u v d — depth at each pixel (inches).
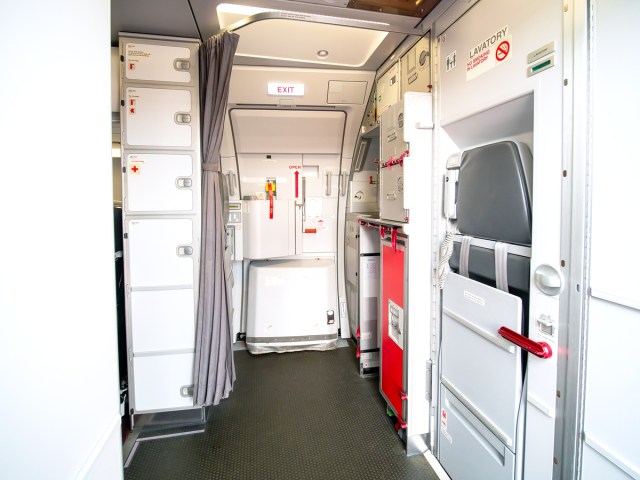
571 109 42.9
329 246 155.1
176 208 90.2
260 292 139.9
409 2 71.8
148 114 88.3
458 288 68.9
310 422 95.2
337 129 137.7
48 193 26.2
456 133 70.8
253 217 129.0
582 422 43.7
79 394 30.4
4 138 21.8
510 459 55.1
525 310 55.2
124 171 88.1
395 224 81.7
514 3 51.7
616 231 38.5
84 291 31.4
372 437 88.6
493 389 58.9
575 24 41.8
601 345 41.0
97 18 33.9
